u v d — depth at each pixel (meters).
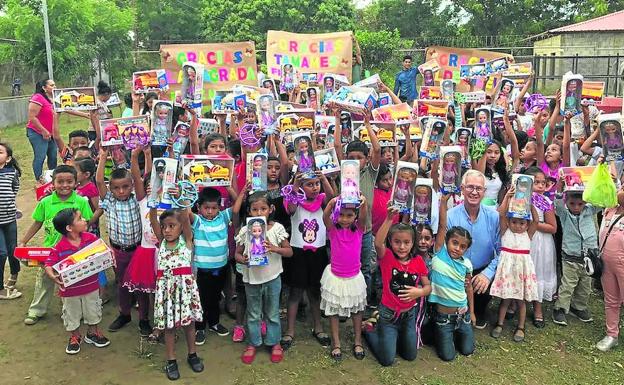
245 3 28.88
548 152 5.59
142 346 4.53
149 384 4.03
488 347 4.64
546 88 22.72
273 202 4.77
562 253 5.11
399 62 26.20
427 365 4.36
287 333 4.65
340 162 4.68
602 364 4.39
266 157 4.56
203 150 5.27
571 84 5.41
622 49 23.34
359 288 4.40
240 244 4.36
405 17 38.44
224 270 4.74
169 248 4.17
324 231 4.61
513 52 29.20
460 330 4.48
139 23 37.66
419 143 5.81
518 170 5.65
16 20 20.70
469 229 4.86
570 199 5.02
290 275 4.62
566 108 5.45
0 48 20.00
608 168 4.73
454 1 37.28
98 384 4.02
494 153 5.35
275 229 4.38
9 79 20.31
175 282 4.12
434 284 4.45
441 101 6.13
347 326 5.02
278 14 28.39
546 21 34.31
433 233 4.79
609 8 32.62
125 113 7.54
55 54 20.97
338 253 4.36
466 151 5.32
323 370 4.26
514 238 4.79
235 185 5.04
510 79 6.99
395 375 4.20
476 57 8.99
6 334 4.72
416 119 5.84
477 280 4.77
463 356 4.50
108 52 25.78
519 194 4.64
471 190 4.71
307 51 8.88
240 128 5.26
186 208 4.17
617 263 4.48
